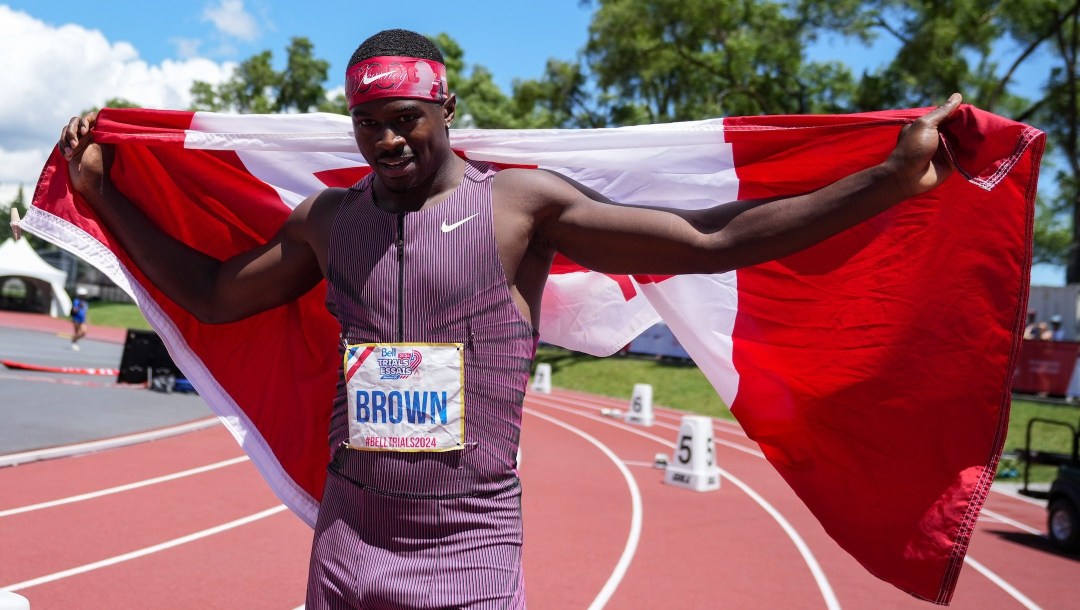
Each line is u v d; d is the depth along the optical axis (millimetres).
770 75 27156
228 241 2820
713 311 2693
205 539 6273
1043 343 17406
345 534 1908
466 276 1846
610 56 29047
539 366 22453
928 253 2393
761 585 5961
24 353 22203
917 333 2416
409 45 1836
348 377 1891
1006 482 11859
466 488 1853
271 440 2650
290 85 54969
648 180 2588
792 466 2611
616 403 20375
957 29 22125
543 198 1925
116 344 29719
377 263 1882
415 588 1835
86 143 2492
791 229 1856
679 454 9758
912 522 2379
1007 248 2283
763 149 2430
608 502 8531
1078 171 24016
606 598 5469
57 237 2531
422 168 1857
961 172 1934
